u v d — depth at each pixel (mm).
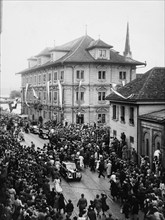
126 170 25531
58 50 65500
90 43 65625
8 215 15828
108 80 61812
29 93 85688
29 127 58281
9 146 33531
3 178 21531
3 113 89312
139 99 33969
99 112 61719
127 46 112000
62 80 61594
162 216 16594
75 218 16938
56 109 63969
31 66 87062
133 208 19844
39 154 30672
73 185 27109
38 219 15609
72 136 40594
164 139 29281
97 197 20156
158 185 22219
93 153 33000
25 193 18484
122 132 39500
